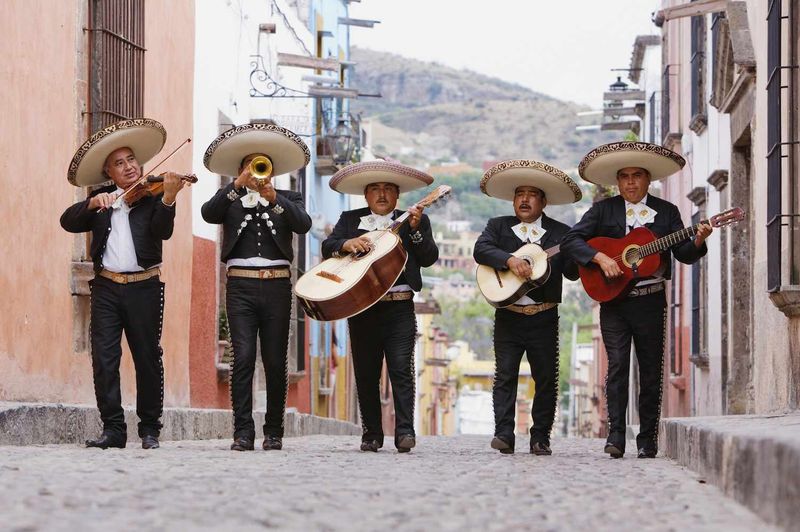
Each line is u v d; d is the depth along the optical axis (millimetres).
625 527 5973
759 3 15828
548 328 11984
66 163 14219
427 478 8375
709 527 6000
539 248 12031
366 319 12180
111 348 11156
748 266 18922
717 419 10805
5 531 5293
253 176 11414
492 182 12266
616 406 11531
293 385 28078
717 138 21219
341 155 33875
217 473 8211
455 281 188500
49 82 13797
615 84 38688
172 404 18109
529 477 8727
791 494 5691
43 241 13609
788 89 13586
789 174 13469
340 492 7125
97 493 6711
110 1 15266
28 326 13234
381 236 12008
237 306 11711
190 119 19438
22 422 11375
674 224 11617
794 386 13539
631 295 11508
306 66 27141
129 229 11109
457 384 112500
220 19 21578
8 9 12812
